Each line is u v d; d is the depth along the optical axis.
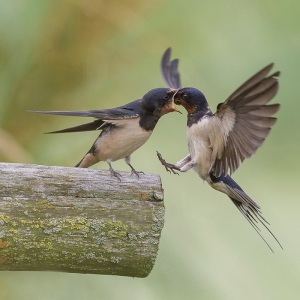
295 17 11.90
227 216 11.68
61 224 8.49
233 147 9.65
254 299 11.54
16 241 8.45
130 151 10.55
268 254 12.27
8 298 10.84
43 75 10.01
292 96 12.69
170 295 10.64
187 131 10.12
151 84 10.92
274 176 13.34
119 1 10.15
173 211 11.33
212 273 11.05
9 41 9.81
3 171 8.52
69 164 10.45
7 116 9.95
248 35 11.93
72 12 9.95
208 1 11.31
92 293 10.95
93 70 10.21
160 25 10.62
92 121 10.24
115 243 8.54
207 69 12.12
